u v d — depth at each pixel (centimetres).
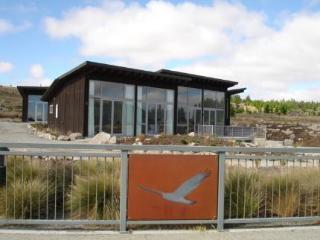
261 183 762
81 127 2862
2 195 714
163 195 650
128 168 644
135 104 3156
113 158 715
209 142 2419
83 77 2880
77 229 663
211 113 3912
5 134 2986
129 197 643
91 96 2883
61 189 784
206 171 661
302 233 657
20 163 783
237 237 627
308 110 11931
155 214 648
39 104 5341
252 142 3161
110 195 730
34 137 2805
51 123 4238
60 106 3628
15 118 6056
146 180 646
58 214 749
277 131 4378
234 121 6644
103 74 2938
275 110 10969
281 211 751
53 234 621
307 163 820
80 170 765
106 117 2970
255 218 691
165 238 612
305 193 777
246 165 780
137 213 643
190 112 3697
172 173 652
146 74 3111
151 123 3291
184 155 656
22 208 708
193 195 657
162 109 3384
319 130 4544
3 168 705
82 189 728
